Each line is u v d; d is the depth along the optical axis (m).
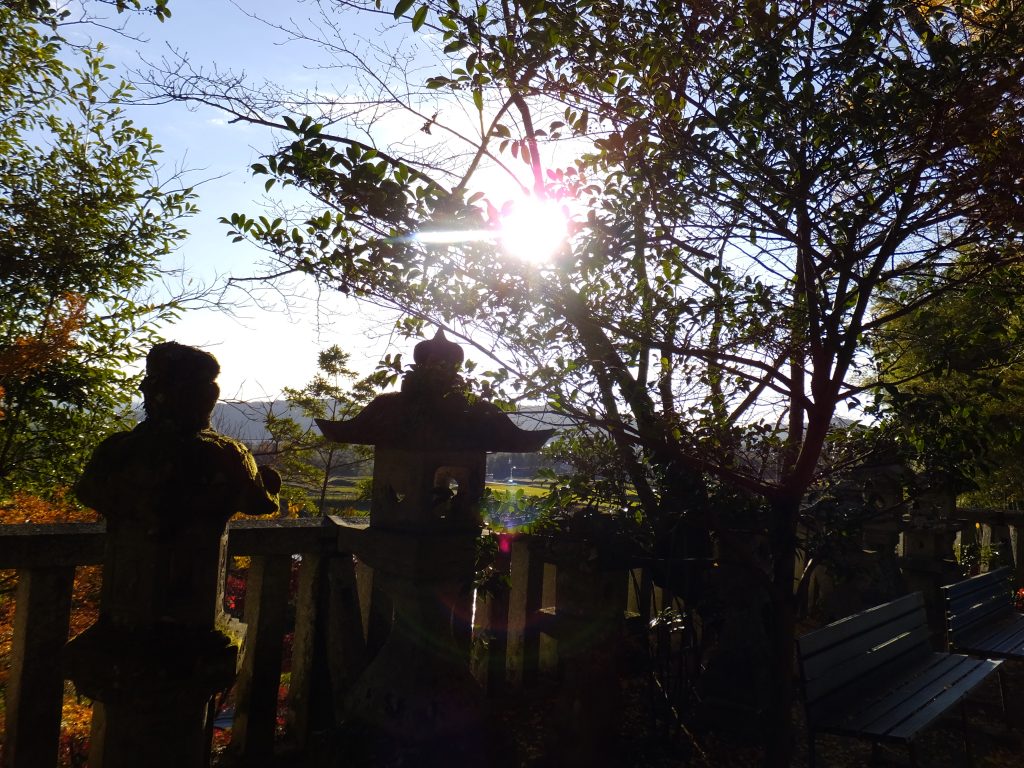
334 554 3.19
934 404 2.72
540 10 2.45
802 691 3.18
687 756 3.40
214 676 2.18
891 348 3.00
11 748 2.42
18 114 6.96
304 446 10.59
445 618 2.91
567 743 3.21
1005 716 4.38
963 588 4.90
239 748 3.00
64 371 7.00
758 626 3.75
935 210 2.62
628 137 2.67
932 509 5.68
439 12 2.46
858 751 3.88
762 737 3.57
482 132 2.71
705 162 2.60
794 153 2.57
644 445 3.02
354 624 3.20
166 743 2.17
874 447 3.26
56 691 2.50
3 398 6.63
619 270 2.86
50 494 7.21
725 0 2.55
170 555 2.14
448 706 2.84
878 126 2.47
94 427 7.41
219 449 2.19
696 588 3.77
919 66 2.48
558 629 3.39
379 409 2.88
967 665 4.17
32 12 4.07
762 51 2.58
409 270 2.52
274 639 3.04
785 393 2.96
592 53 2.60
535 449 3.01
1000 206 2.49
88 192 7.12
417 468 2.84
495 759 2.96
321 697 3.16
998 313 2.87
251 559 3.07
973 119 2.41
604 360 2.80
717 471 3.01
